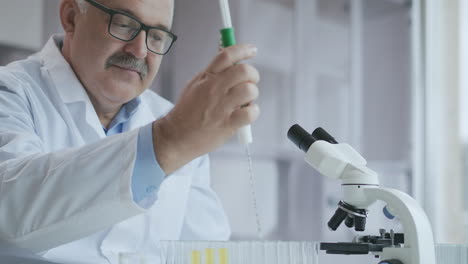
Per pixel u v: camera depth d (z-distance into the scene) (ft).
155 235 4.75
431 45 9.73
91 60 4.47
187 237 5.30
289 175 10.46
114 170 2.71
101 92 4.58
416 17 9.82
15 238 2.90
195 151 2.61
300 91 10.41
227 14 2.72
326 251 2.69
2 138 3.50
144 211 2.78
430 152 9.71
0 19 7.84
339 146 2.88
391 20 10.84
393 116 10.73
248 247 2.74
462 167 9.82
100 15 4.35
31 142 3.53
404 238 2.53
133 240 4.56
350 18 10.71
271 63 10.26
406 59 10.62
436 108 9.73
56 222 2.81
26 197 2.84
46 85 4.68
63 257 4.15
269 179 10.33
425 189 9.69
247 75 2.40
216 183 9.78
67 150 2.93
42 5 8.23
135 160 2.68
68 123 4.57
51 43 5.08
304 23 10.53
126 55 4.40
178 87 10.04
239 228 10.02
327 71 10.90
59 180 2.77
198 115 2.46
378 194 2.63
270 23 10.25
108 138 2.86
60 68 4.75
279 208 10.40
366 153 10.99
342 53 10.82
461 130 9.78
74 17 4.77
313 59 10.62
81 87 4.69
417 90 9.78
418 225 2.46
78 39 4.58
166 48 4.65
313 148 2.79
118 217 2.80
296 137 2.92
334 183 10.32
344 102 10.72
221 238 5.41
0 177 2.97
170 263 2.78
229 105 2.41
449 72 9.78
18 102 4.20
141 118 5.27
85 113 4.66
